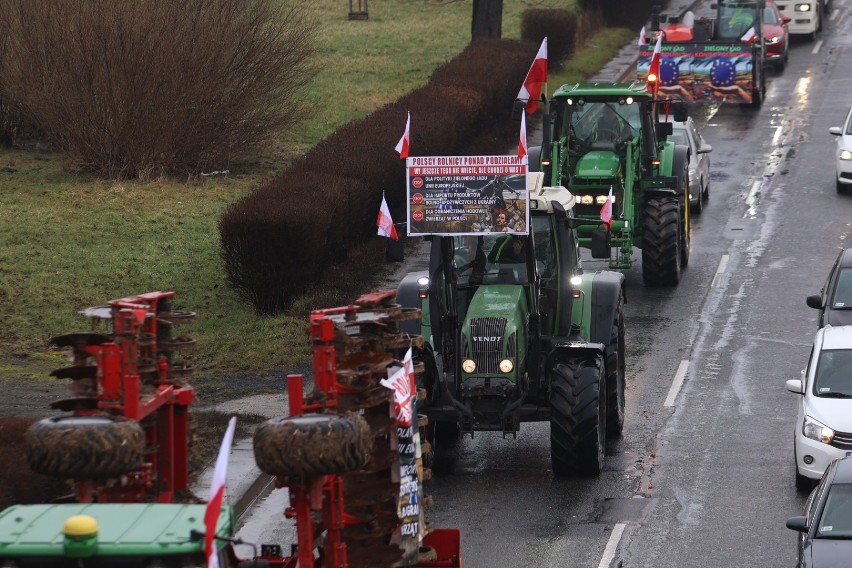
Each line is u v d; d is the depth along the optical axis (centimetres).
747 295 8625
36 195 9725
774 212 10688
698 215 10700
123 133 10206
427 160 5441
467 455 6028
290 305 7931
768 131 13575
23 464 4609
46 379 6462
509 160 5409
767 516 5153
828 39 18875
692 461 5822
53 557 2572
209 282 8269
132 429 2997
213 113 10350
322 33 17188
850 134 11231
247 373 6894
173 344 3578
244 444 5675
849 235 9969
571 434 5503
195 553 2597
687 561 4706
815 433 5353
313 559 3322
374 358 3516
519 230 5422
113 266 8356
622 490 5472
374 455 3503
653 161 8875
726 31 14975
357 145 9706
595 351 5616
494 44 14125
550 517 5162
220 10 10256
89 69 10050
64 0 10162
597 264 9456
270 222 7700
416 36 17150
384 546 3491
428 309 5806
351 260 8981
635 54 16912
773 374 7081
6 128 11125
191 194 9962
